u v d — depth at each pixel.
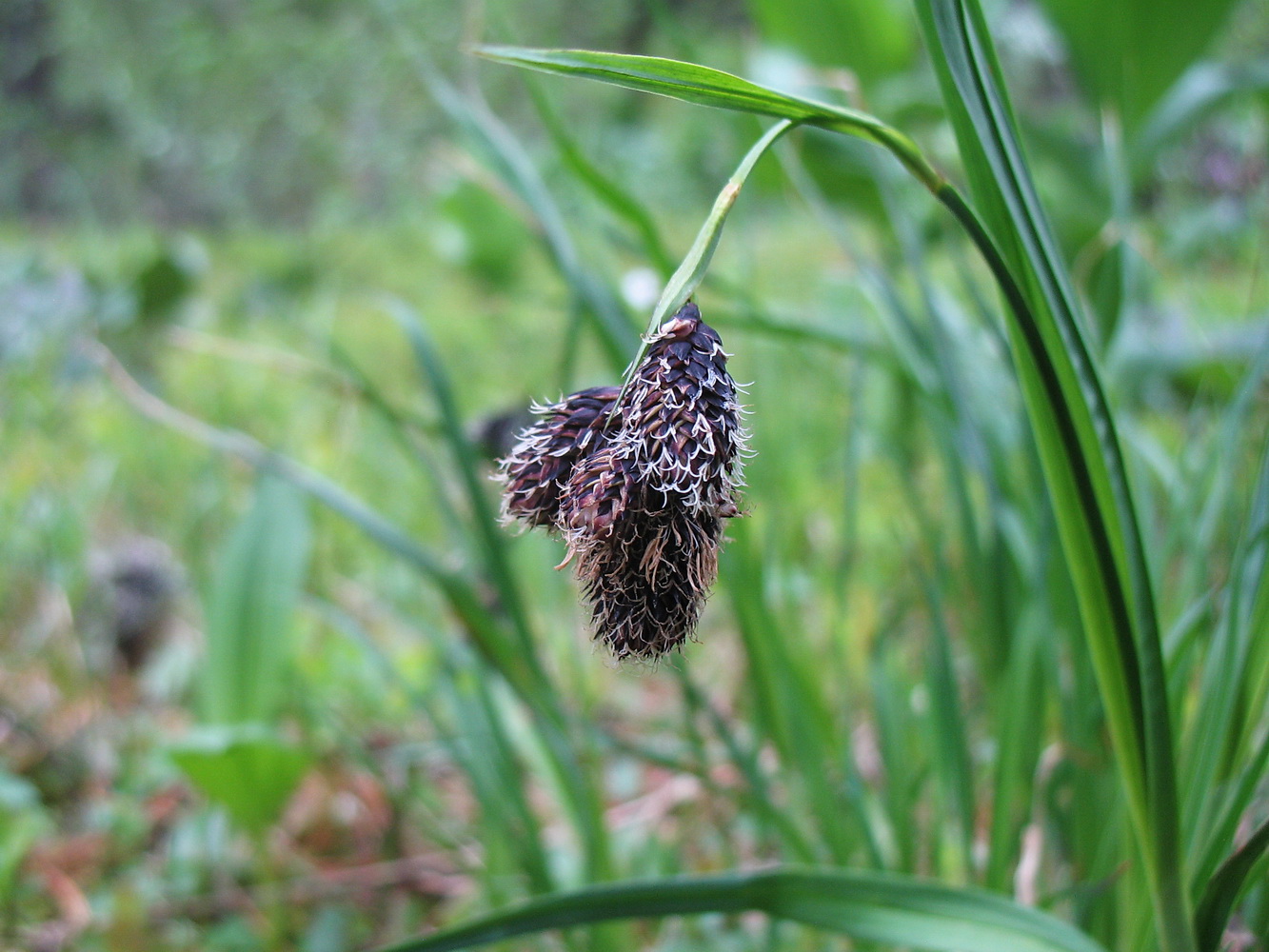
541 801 0.23
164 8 1.20
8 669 0.28
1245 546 0.12
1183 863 0.11
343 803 0.24
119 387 0.21
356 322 0.65
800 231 0.82
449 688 0.19
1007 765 0.14
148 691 0.28
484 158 0.21
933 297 0.18
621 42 1.27
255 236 1.02
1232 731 0.12
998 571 0.17
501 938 0.11
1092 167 0.27
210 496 0.33
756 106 0.09
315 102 1.15
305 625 0.29
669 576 0.09
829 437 0.36
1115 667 0.11
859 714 0.23
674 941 0.18
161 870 0.22
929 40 0.10
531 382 0.47
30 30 1.20
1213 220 0.41
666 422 0.09
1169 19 0.24
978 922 0.11
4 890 0.20
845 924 0.11
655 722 0.22
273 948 0.19
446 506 0.19
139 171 1.08
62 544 0.31
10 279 0.45
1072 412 0.10
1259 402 0.26
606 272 0.19
